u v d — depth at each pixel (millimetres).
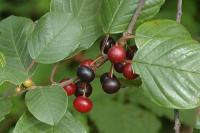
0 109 326
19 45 347
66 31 326
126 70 314
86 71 315
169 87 306
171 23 327
